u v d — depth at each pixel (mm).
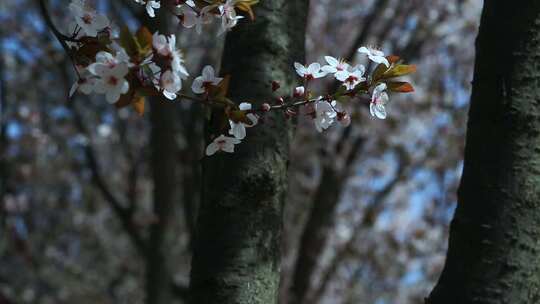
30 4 9969
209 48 8742
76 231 12211
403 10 9773
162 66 1717
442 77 10422
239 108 1978
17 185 10938
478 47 2146
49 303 11711
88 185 11336
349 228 11078
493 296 1993
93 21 1950
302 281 8328
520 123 2039
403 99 10242
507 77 2066
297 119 2354
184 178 8367
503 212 2014
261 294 2162
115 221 12133
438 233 11125
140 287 11727
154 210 7223
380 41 9102
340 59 2248
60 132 10406
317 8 10445
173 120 7242
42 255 11562
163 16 3932
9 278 11234
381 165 11016
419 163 10430
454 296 2031
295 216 10133
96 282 12398
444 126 10391
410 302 11680
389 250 11180
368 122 9000
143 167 11039
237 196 2189
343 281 11375
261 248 2180
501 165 2035
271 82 2271
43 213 11680
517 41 2074
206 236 2197
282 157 2242
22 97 10438
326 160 8828
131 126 10586
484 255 2014
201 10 2004
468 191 2068
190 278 2234
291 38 2359
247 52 2311
